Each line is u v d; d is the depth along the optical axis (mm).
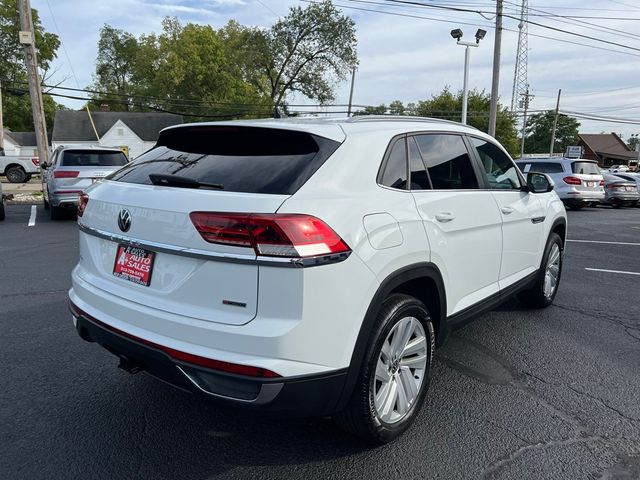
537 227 4609
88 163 11195
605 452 2783
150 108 53469
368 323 2473
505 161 4238
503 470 2609
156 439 2859
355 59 50438
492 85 20578
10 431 2910
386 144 2863
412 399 2904
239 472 2576
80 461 2645
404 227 2703
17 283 6016
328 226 2275
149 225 2480
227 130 2811
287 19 49062
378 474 2568
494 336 4531
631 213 17219
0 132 28609
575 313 5207
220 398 2260
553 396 3422
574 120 82562
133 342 2492
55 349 4078
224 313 2252
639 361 4023
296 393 2234
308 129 2600
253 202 2225
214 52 51625
